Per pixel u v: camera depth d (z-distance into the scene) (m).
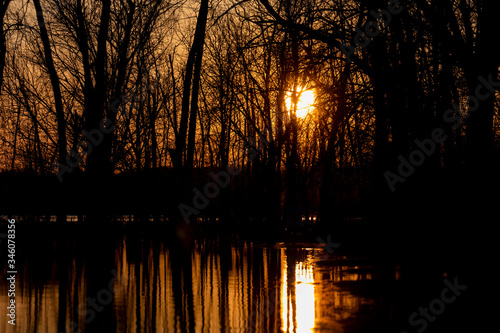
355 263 18.64
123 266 19.55
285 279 15.68
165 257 22.97
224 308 11.41
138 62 39.84
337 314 10.31
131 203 43.91
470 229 14.78
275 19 15.76
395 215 17.14
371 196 22.33
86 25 33.66
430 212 16.19
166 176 44.72
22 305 11.91
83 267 19.25
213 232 39.84
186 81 37.41
